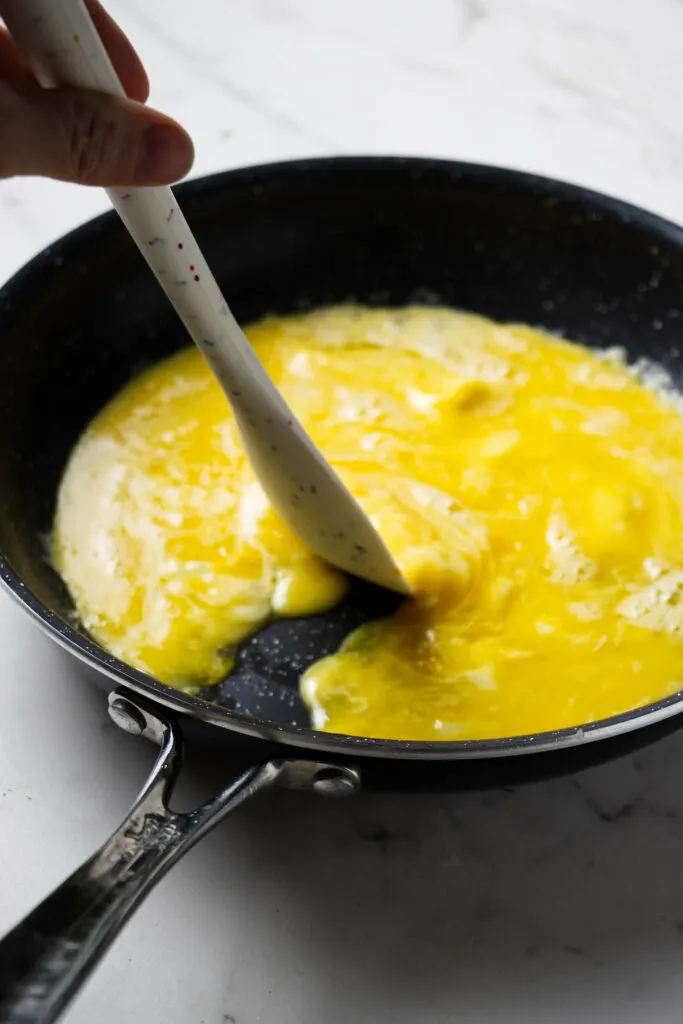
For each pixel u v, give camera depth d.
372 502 0.67
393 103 0.89
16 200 0.81
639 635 0.63
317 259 0.74
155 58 0.91
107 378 0.70
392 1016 0.55
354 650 0.63
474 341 0.74
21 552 0.61
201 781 0.59
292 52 0.93
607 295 0.73
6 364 0.64
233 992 0.55
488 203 0.72
